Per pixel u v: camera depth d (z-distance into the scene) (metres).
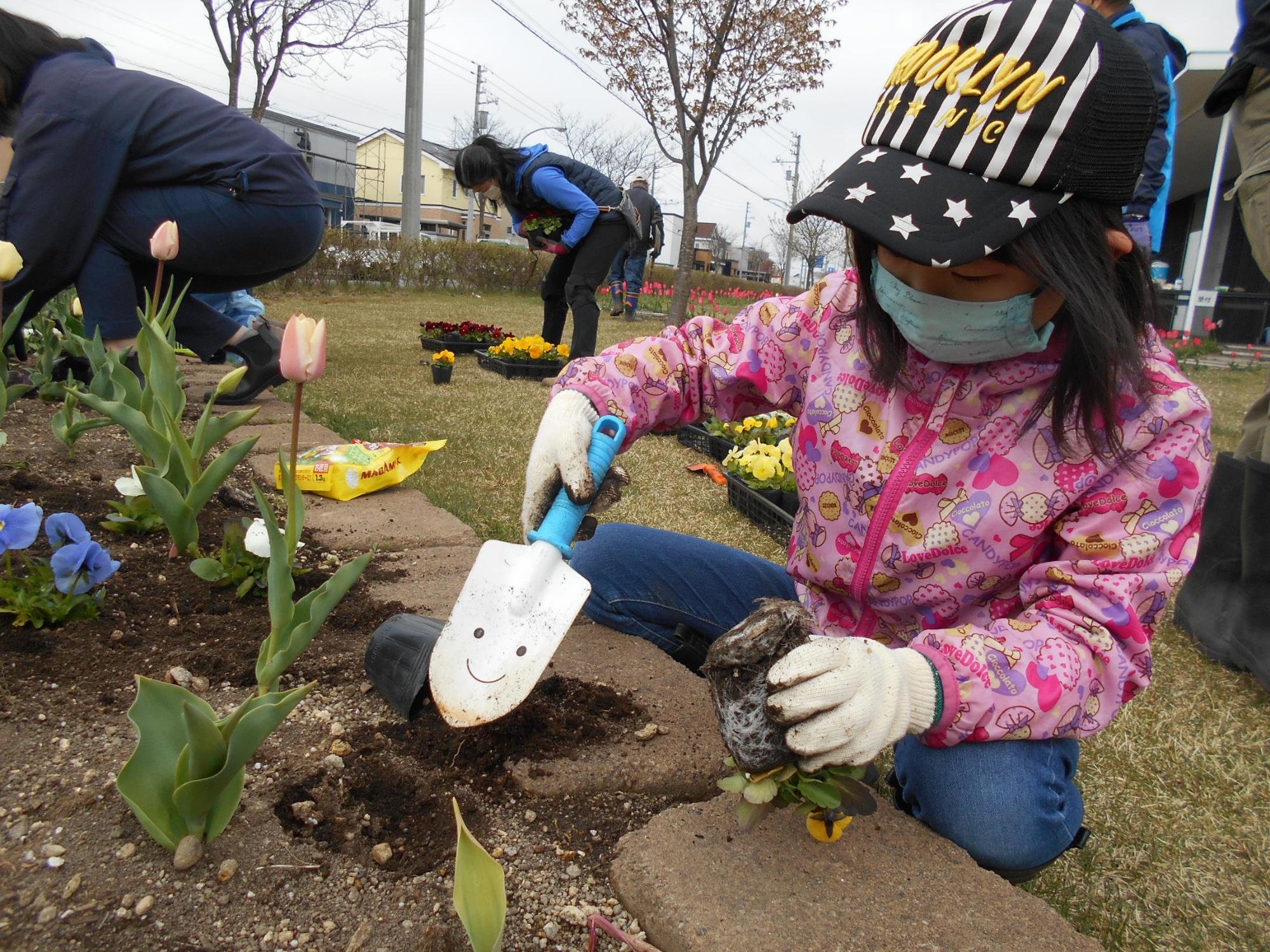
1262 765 1.94
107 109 3.22
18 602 1.76
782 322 1.67
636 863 1.28
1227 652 2.45
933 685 1.22
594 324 6.18
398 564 2.41
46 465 2.85
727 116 10.24
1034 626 1.29
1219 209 12.13
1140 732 2.07
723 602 1.97
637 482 3.94
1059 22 1.11
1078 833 1.43
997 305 1.20
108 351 2.80
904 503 1.42
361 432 4.02
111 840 1.25
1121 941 1.39
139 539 2.30
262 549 2.00
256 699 1.26
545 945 1.20
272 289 13.02
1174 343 10.07
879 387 1.48
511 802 1.44
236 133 3.60
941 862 1.33
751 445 3.61
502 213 55.03
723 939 1.14
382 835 1.34
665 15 9.48
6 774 1.35
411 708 1.60
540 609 1.38
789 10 9.74
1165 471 1.28
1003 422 1.37
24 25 3.24
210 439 2.19
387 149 51.94
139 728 1.20
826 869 1.29
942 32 1.22
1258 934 1.42
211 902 1.17
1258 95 2.84
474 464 3.72
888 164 1.19
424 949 1.14
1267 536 2.37
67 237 3.28
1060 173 1.08
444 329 7.25
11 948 1.06
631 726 1.66
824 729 1.12
